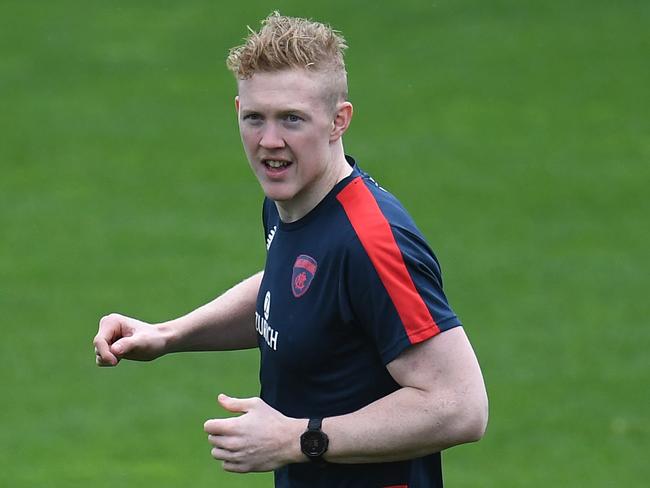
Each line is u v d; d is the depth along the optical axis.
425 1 80.56
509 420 34.72
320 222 12.11
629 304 42.88
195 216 52.81
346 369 12.14
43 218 52.75
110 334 13.77
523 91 66.88
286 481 12.80
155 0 82.31
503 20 77.12
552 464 31.81
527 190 54.56
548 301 43.31
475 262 47.09
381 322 11.65
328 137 11.97
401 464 12.40
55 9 81.06
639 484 30.39
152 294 44.66
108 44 75.38
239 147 61.09
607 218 51.34
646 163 57.31
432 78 69.12
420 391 11.55
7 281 46.16
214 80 70.06
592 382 36.94
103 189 56.09
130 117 65.12
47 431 34.47
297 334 12.18
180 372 38.75
